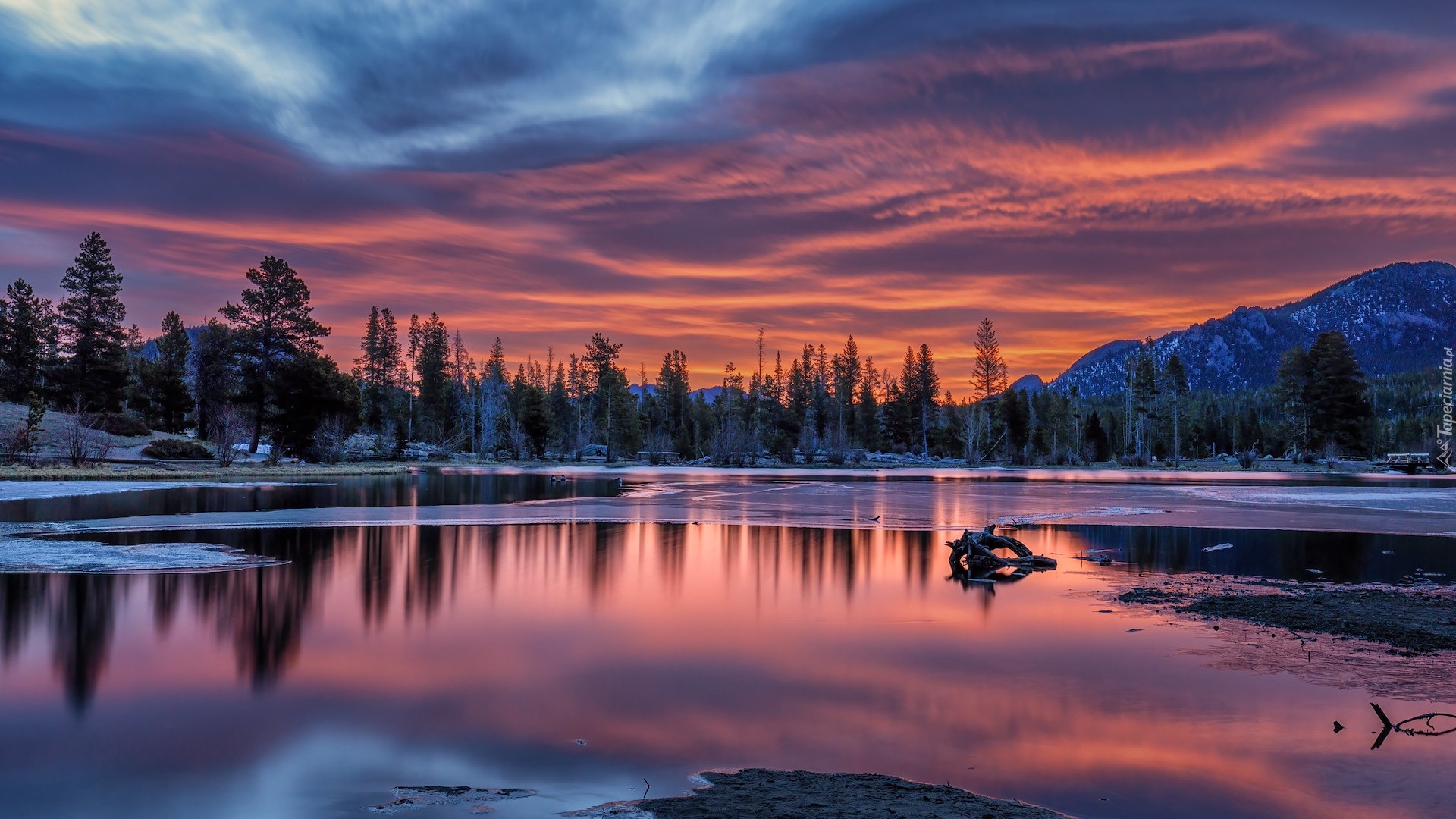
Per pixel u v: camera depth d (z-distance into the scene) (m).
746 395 149.38
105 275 77.75
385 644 12.19
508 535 25.20
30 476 45.38
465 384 144.25
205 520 28.06
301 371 71.50
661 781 7.25
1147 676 10.68
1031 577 18.69
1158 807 6.84
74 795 6.93
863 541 24.81
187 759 7.76
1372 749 8.18
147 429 73.25
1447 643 12.38
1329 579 18.52
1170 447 136.38
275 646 11.98
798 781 7.24
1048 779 7.43
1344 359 103.12
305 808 6.65
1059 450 117.06
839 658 11.57
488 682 10.34
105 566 18.48
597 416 129.38
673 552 22.23
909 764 7.76
